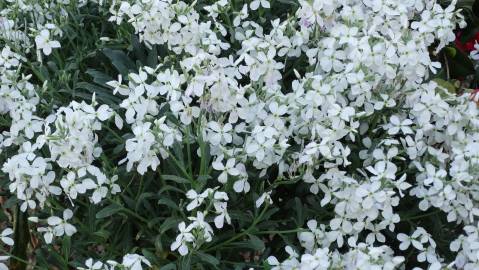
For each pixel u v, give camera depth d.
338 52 0.59
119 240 0.61
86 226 0.61
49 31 0.65
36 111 0.63
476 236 0.58
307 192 0.61
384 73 0.59
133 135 0.58
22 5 0.66
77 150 0.55
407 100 0.61
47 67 0.67
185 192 0.57
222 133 0.57
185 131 0.57
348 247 0.60
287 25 0.61
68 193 0.56
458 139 0.60
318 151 0.56
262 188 0.57
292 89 0.61
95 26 0.69
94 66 0.66
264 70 0.58
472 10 0.79
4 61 0.62
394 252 0.62
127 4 0.61
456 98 0.62
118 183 0.59
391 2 0.61
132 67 0.63
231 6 0.64
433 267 0.55
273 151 0.56
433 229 0.60
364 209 0.56
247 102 0.57
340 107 0.57
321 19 0.60
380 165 0.56
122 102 0.59
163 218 0.58
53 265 0.61
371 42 0.58
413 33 0.61
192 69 0.58
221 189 0.59
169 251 0.59
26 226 0.67
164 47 0.64
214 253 0.60
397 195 0.61
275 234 0.61
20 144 0.61
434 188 0.57
